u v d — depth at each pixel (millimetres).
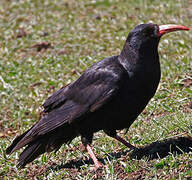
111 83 10156
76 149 11742
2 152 12148
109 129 10703
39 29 19812
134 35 10266
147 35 10188
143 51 10156
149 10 20328
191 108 12422
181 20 18547
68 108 10609
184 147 10211
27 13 21469
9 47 18688
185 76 14367
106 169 9766
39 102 14820
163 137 10859
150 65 10141
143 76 10078
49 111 11086
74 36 18812
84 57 16922
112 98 10125
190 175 9008
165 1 20922
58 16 20859
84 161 10906
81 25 19750
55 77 16047
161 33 10203
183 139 10445
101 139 11969
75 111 10453
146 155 10281
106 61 10664
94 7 21562
